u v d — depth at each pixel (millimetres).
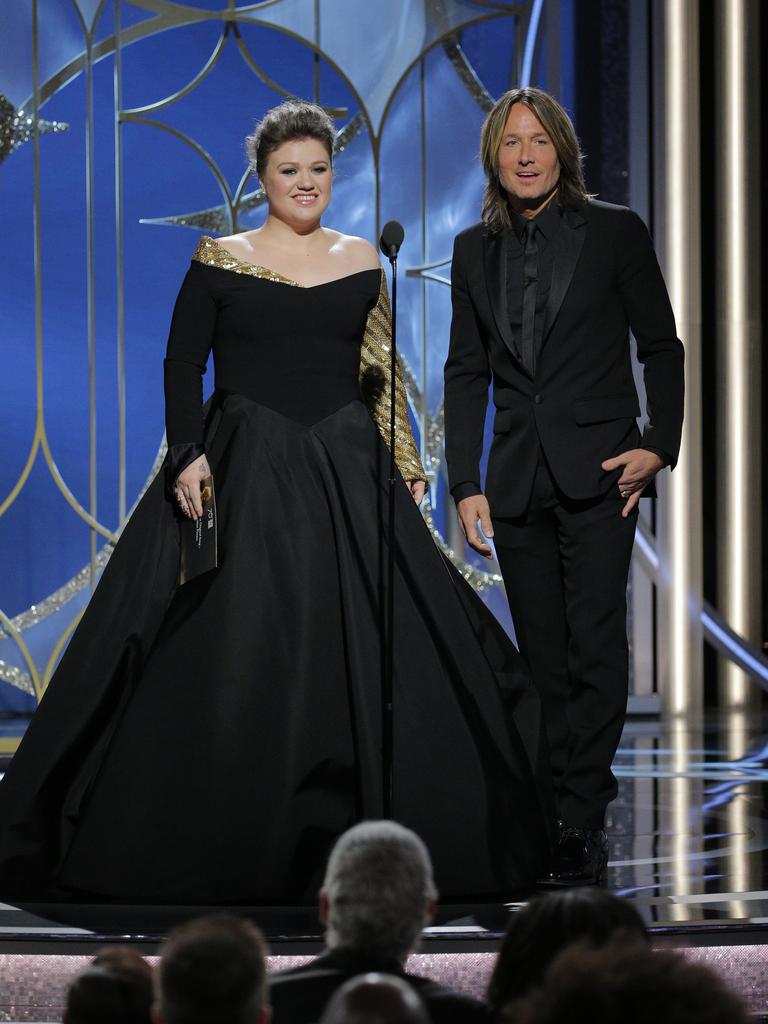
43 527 23703
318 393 12617
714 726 23656
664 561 24781
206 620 11859
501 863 11609
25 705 23641
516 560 13086
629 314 13000
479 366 13344
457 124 24469
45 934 10250
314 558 12133
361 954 6512
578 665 12656
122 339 23844
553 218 12859
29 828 11664
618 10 24453
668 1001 4504
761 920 10688
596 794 12539
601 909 6508
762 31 25172
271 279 12594
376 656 11938
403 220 24422
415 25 24344
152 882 11180
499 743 12125
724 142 24969
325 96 24234
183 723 11539
